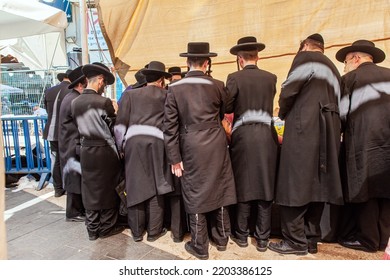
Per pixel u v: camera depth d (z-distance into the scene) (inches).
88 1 215.9
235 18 142.2
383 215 86.6
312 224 86.7
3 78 233.9
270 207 90.4
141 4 152.7
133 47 161.2
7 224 114.0
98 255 90.5
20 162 166.6
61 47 345.4
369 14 119.0
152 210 98.7
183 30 152.3
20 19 163.8
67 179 113.7
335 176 80.2
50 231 107.7
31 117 161.9
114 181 102.0
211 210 84.2
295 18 131.6
